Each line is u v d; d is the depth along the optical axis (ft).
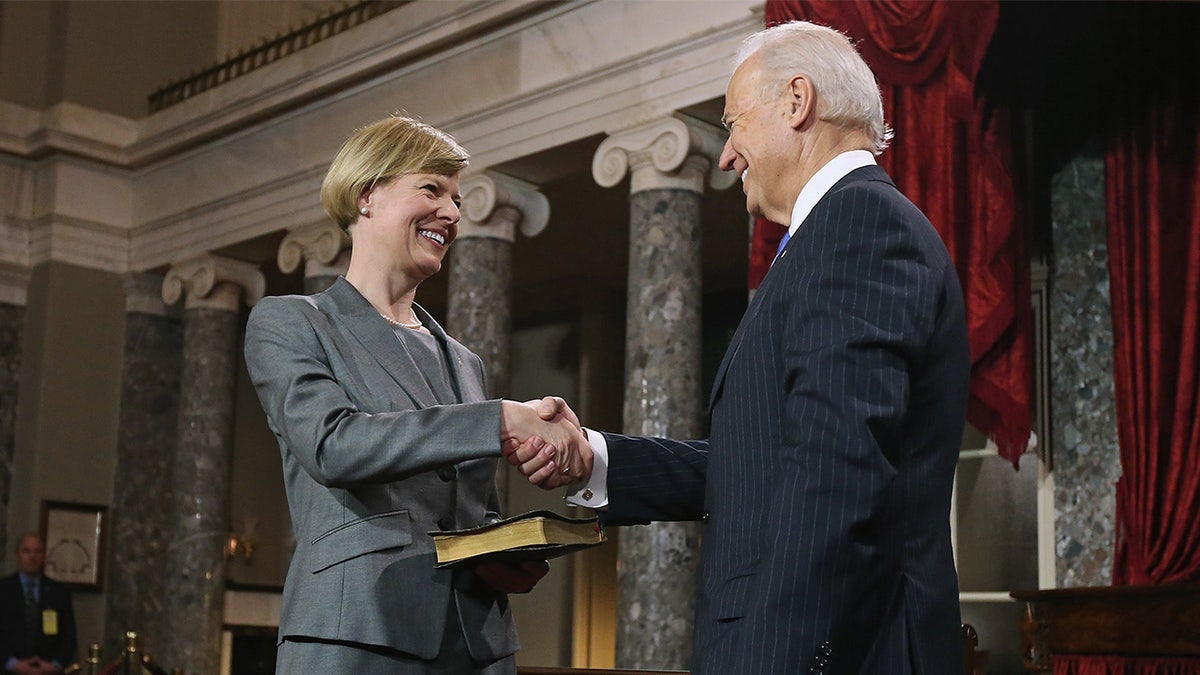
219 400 41.22
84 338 43.21
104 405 43.37
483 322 33.17
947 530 8.12
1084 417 27.22
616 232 40.91
